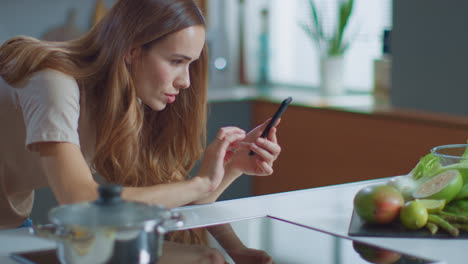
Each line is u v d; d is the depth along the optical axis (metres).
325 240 1.12
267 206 1.37
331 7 3.88
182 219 0.91
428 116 3.00
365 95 3.77
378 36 3.74
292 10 4.18
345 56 3.92
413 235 1.14
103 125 1.55
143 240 0.84
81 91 1.53
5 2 3.43
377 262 0.99
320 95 3.82
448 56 3.05
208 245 1.08
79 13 3.66
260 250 1.06
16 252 1.04
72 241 0.83
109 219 0.81
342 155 3.34
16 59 1.48
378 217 1.19
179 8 1.47
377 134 3.16
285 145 3.63
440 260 1.00
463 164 1.28
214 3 4.07
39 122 1.38
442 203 1.21
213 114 3.55
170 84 1.52
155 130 1.77
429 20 3.12
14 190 1.68
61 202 1.34
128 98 1.53
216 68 4.13
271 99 3.61
